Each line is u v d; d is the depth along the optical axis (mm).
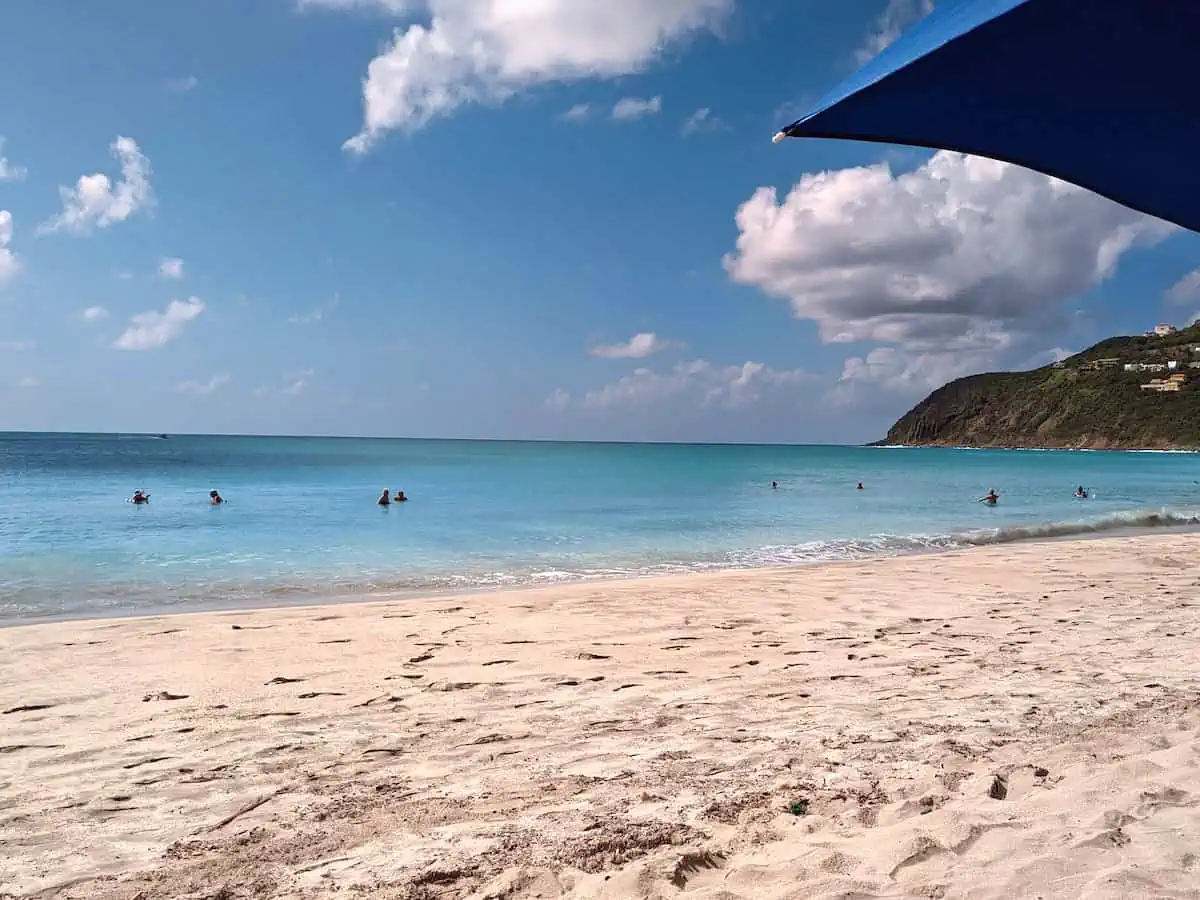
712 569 14727
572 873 3062
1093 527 22219
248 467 58344
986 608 9836
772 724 5172
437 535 19453
